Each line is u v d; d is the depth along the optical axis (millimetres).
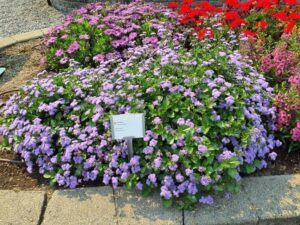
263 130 1104
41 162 1084
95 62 1479
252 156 1043
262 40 1472
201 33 1487
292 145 1145
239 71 1196
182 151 994
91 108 1122
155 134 1036
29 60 1762
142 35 1497
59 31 1615
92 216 961
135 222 944
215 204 984
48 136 1089
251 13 1699
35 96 1159
